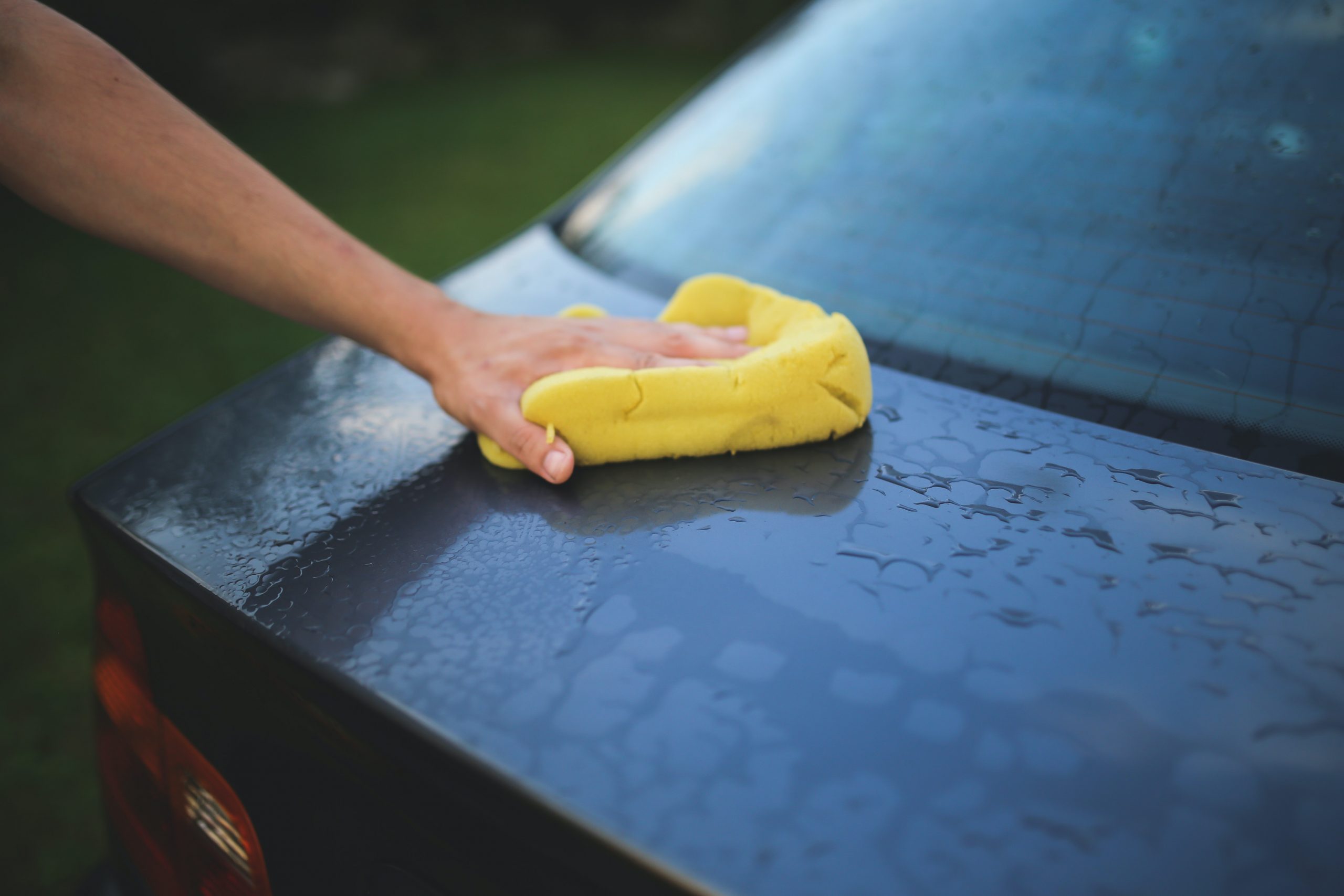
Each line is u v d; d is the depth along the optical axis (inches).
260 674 24.0
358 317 32.3
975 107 40.3
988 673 19.4
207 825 28.7
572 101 288.8
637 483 27.8
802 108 45.7
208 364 133.2
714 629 21.3
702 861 16.3
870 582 22.3
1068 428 28.0
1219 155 33.3
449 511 27.6
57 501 101.7
